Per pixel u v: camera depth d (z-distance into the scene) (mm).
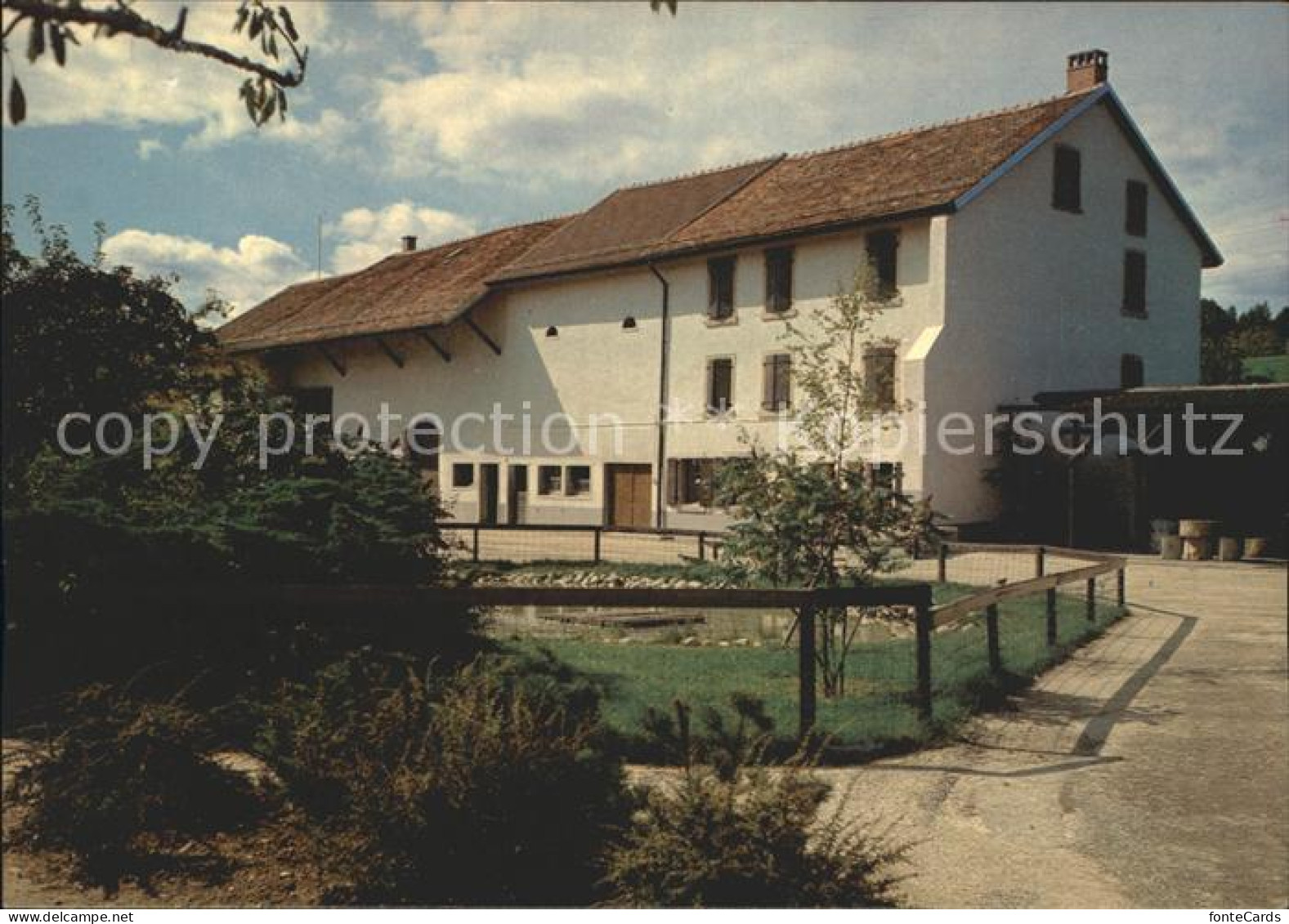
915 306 26734
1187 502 27359
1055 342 28875
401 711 4957
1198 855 5430
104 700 5344
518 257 38125
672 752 6238
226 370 9781
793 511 9133
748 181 33938
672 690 8648
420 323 36031
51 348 8758
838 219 27672
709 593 6945
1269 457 26625
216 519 7539
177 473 8625
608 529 21719
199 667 6586
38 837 4859
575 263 34031
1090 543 27422
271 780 5270
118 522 6848
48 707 5637
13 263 8562
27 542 6344
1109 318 30375
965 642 12242
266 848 4980
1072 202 29375
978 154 27797
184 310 9633
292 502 8156
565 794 4695
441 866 4555
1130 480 27922
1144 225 31422
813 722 7062
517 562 21828
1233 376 47969
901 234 27016
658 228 33469
